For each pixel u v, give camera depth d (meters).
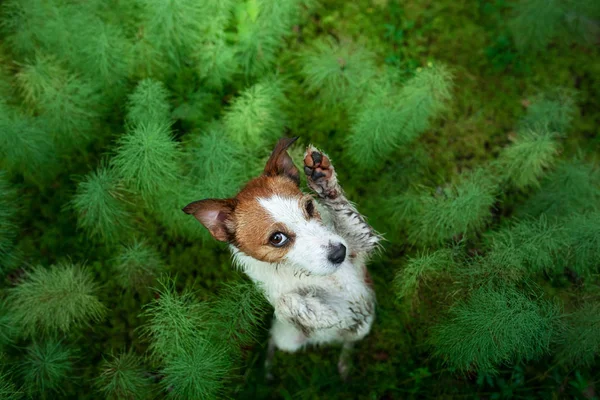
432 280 0.76
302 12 1.02
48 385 0.76
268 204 0.62
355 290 0.72
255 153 0.87
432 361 0.82
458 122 0.97
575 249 0.75
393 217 0.87
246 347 0.82
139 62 0.91
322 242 0.61
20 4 0.90
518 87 1.00
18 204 0.90
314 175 0.69
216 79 0.92
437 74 0.85
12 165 0.85
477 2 1.04
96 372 0.83
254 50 0.92
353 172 0.93
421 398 0.81
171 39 0.90
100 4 0.90
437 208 0.79
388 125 0.83
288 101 0.96
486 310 0.66
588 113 0.98
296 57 1.00
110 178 0.79
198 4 0.88
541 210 0.85
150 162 0.76
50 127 0.85
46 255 0.88
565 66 1.01
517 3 1.00
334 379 0.83
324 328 0.70
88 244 0.89
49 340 0.79
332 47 0.96
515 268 0.71
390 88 0.88
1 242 0.81
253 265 0.67
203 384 0.69
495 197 0.89
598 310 0.71
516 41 0.99
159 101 0.84
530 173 0.84
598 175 0.84
